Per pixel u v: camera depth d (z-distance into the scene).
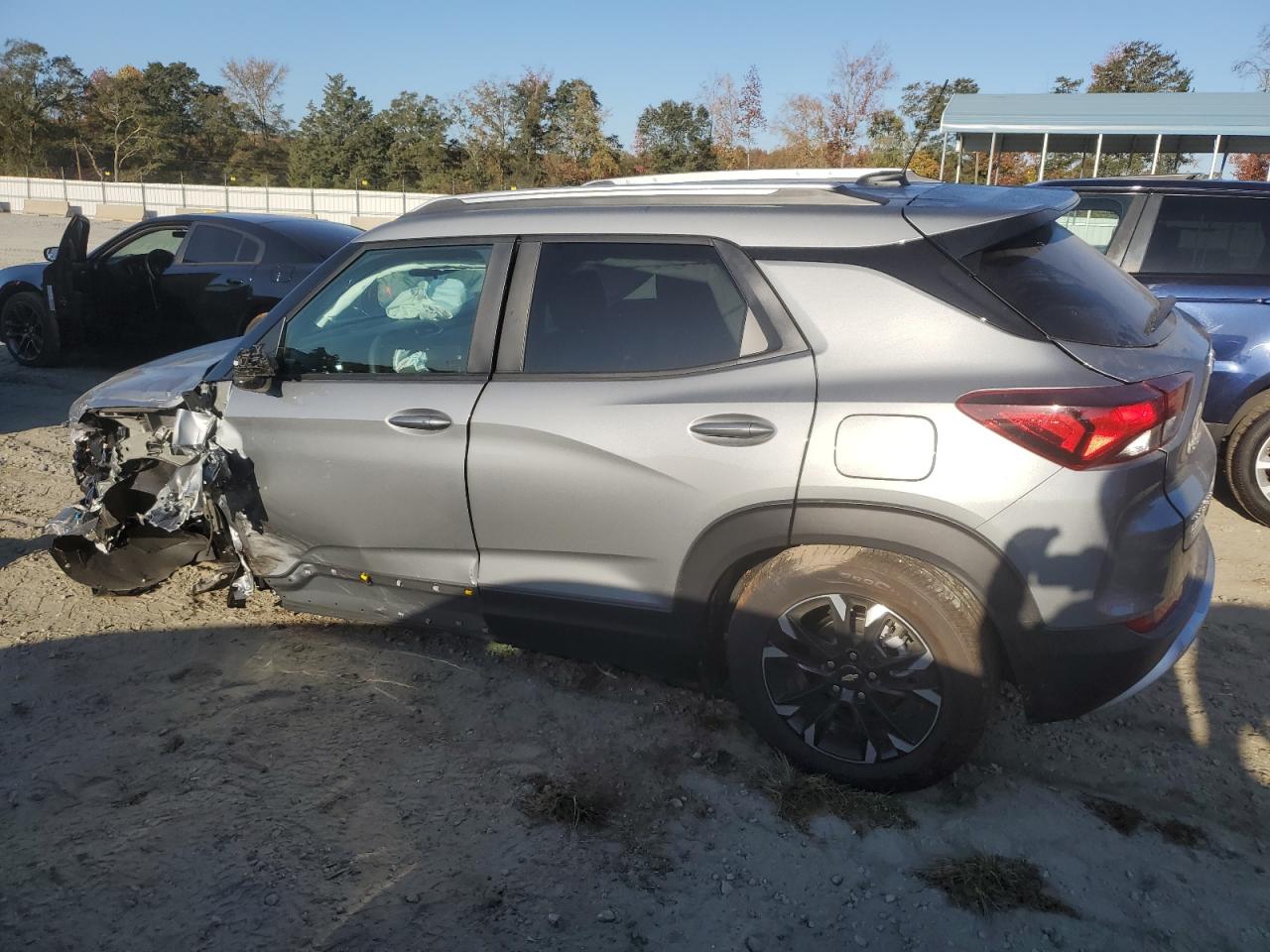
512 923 2.44
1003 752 3.18
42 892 2.53
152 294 8.73
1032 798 2.95
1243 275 5.05
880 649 2.76
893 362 2.65
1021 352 2.56
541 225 3.23
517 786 3.00
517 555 3.23
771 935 2.42
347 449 3.38
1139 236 5.31
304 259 8.20
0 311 9.52
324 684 3.60
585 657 3.28
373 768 3.09
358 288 3.54
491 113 48.25
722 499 2.81
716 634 3.11
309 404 3.46
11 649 3.84
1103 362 2.55
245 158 65.69
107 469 4.30
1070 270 2.84
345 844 2.72
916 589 2.65
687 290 2.96
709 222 2.96
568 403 3.02
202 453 3.62
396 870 2.63
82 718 3.36
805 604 2.83
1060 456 2.48
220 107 66.44
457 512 3.25
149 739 3.23
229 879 2.58
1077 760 3.14
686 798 2.95
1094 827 2.82
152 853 2.68
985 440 2.52
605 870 2.64
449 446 3.19
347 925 2.42
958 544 2.58
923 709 2.78
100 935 2.38
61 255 8.84
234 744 3.21
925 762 2.79
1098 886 2.59
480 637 3.45
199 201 36.56
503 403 3.12
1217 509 5.56
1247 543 5.01
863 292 2.72
